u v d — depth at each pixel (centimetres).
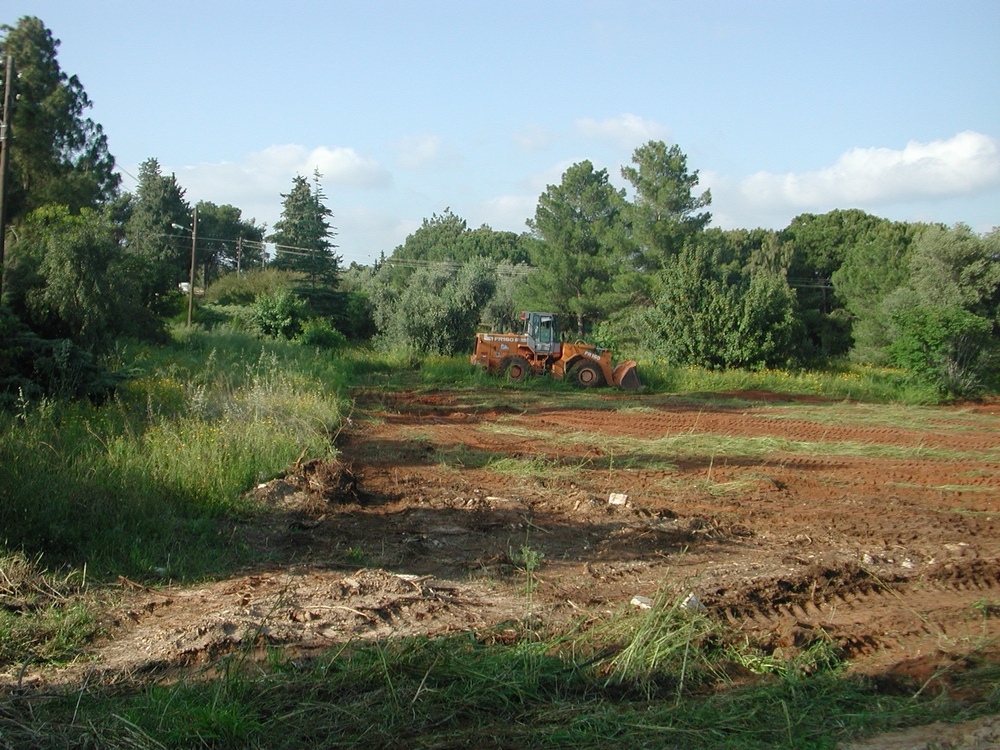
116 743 439
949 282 3662
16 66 3659
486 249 9319
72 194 3672
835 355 4769
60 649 565
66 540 749
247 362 2169
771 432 1745
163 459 947
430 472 1204
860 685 534
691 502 1075
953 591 739
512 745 454
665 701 511
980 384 2633
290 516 917
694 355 2941
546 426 1733
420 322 3338
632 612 647
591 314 4738
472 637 592
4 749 431
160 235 5822
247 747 443
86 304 1892
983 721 485
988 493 1178
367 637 593
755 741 459
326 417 1512
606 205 5047
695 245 4438
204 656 554
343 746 447
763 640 604
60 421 1120
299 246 5519
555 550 834
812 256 5891
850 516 1012
